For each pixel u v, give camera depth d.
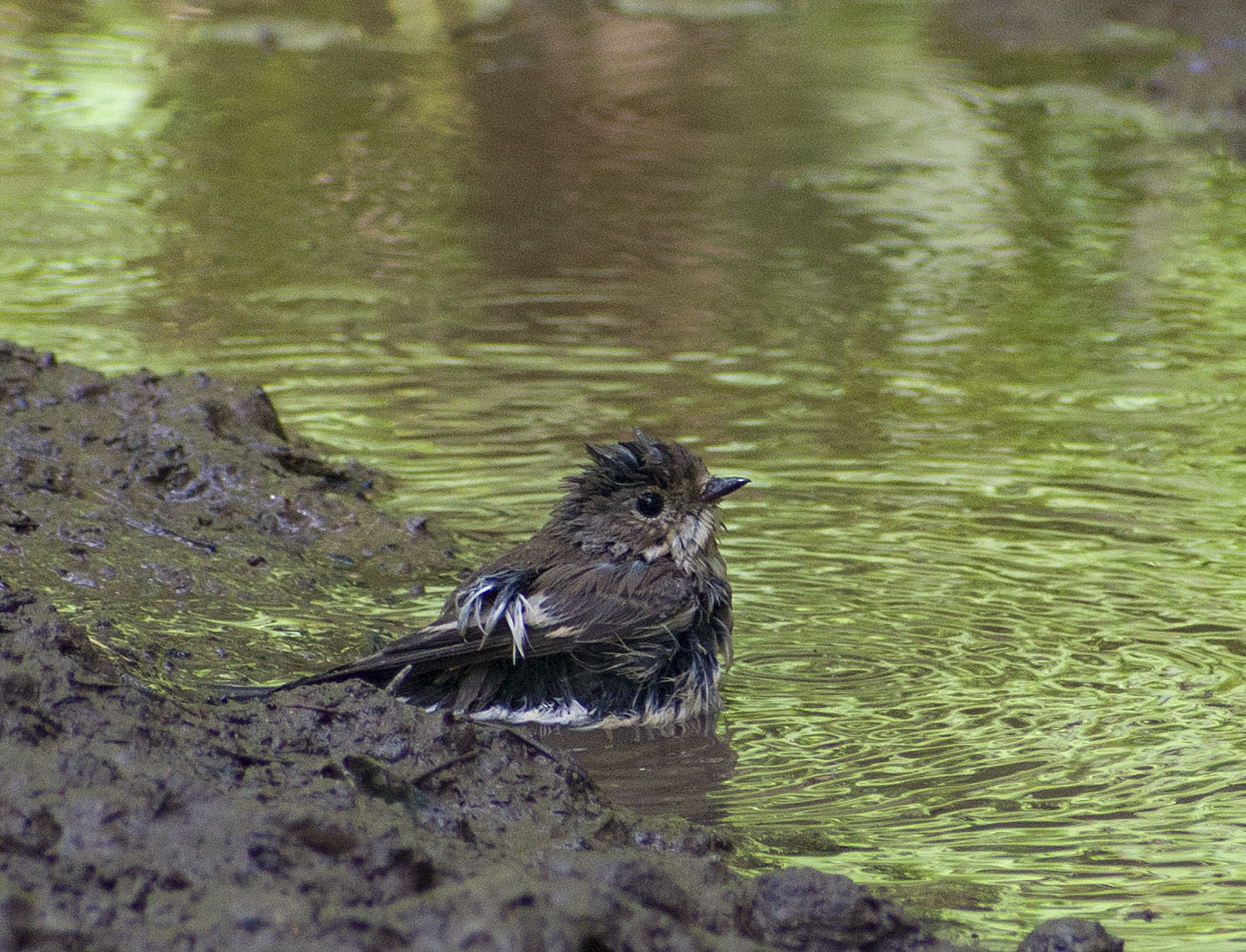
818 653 10.68
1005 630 10.98
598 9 41.12
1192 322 19.52
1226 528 12.95
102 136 29.02
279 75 34.47
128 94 32.16
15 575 11.27
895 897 7.39
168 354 17.47
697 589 10.11
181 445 13.30
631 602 9.91
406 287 20.61
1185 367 17.73
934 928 7.05
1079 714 9.70
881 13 41.31
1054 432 15.48
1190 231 23.67
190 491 12.92
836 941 6.54
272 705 8.11
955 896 7.43
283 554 12.22
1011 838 8.11
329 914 5.84
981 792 8.68
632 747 9.48
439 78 34.47
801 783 8.84
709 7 41.84
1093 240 23.27
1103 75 33.75
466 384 16.80
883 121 30.62
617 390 16.69
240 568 11.88
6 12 39.44
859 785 8.80
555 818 7.61
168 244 22.39
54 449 13.14
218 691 9.39
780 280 21.16
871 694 10.04
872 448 14.95
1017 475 14.22
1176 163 27.66
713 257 22.27
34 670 7.55
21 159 27.20
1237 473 14.34
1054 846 8.01
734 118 31.08
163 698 7.84
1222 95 31.42
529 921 5.66
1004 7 40.25
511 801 7.64
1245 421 15.87
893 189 26.09
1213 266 21.94
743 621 11.16
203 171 26.88
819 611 11.32
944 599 11.50
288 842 6.32
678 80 34.31
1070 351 18.28
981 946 6.88
